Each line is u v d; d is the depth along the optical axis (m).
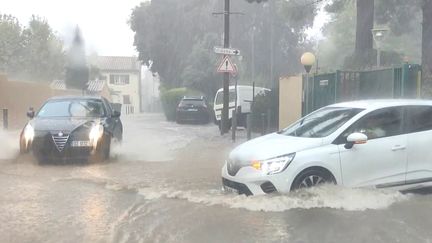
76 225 6.61
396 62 18.00
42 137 11.26
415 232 6.34
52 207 7.50
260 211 7.20
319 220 6.79
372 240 6.04
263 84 39.12
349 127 7.93
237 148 8.30
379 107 8.16
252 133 20.56
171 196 8.16
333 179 7.63
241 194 7.80
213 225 6.60
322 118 8.56
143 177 9.85
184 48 44.53
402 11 22.25
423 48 13.42
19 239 6.05
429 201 7.78
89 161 11.50
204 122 29.83
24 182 9.29
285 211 7.19
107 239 6.06
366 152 7.79
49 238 6.09
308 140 7.80
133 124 28.77
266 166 7.52
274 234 6.24
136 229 6.45
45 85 31.61
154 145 15.62
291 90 18.39
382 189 7.82
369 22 18.94
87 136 11.39
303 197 7.44
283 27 42.47
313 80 16.27
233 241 6.01
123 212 7.23
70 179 9.59
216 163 11.75
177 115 29.84
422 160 8.08
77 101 13.05
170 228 6.49
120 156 12.84
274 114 21.12
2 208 7.43
